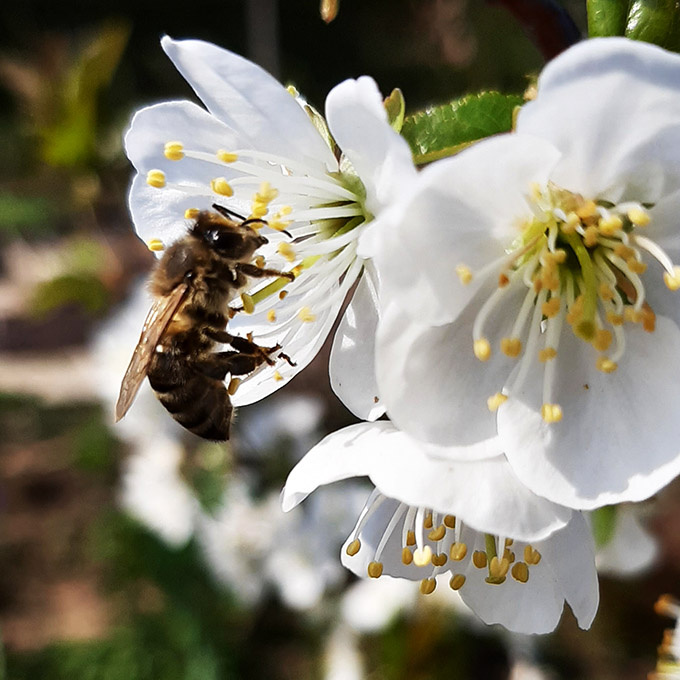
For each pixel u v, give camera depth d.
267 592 0.10
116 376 0.10
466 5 0.14
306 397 0.10
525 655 0.09
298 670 0.10
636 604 0.10
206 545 0.10
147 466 0.10
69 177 0.12
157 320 0.05
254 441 0.10
